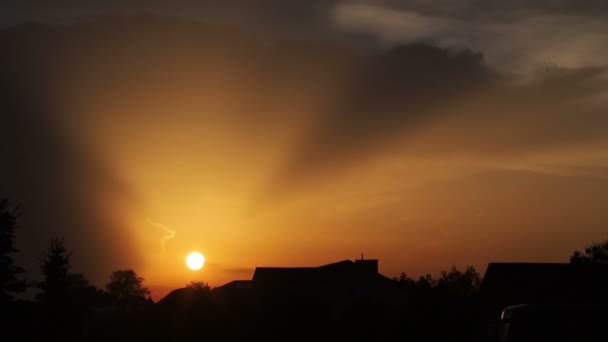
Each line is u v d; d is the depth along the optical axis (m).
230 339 48.09
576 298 49.41
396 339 49.91
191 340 48.22
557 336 22.44
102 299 102.38
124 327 51.78
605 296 48.56
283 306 49.72
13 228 50.69
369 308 51.94
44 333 54.41
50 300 57.66
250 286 67.69
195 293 51.22
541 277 51.94
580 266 52.22
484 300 53.03
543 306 22.92
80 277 97.19
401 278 82.81
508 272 53.44
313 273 67.19
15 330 50.88
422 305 53.28
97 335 52.47
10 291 50.25
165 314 50.88
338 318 52.75
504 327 23.11
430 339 50.72
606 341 22.25
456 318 52.44
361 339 49.31
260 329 48.53
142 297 103.56
